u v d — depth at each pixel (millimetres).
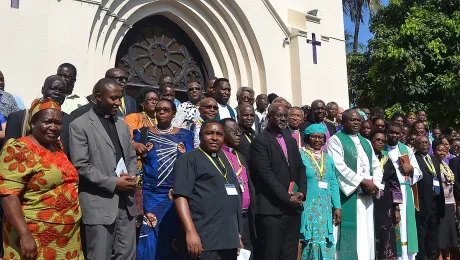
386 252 6914
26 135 4555
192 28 10703
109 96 4754
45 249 3979
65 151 4746
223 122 5617
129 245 4770
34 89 7809
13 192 3846
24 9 7832
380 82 15625
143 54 10211
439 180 8250
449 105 14617
